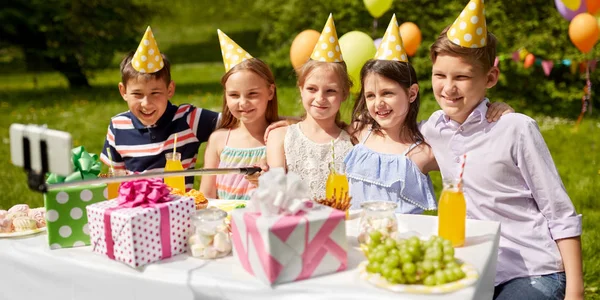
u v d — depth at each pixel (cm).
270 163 314
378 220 216
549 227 248
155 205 213
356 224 242
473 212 264
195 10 2448
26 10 1409
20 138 198
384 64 270
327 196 249
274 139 315
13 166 690
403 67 271
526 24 1034
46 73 1653
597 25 582
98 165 239
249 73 308
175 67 1728
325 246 195
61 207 225
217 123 346
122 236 208
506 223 257
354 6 1206
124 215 206
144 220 207
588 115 982
